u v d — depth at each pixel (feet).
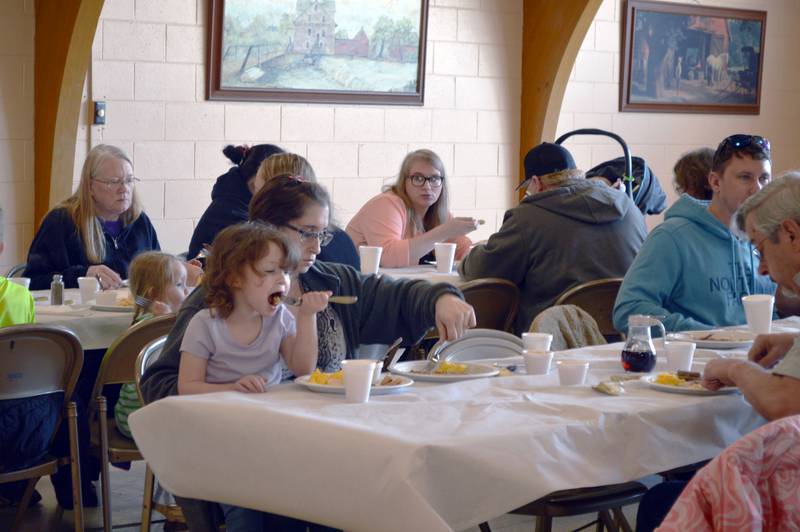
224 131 20.24
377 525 5.54
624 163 18.75
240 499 6.21
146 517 9.63
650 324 8.15
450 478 5.57
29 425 9.45
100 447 10.12
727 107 26.84
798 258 7.34
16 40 18.21
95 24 17.69
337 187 21.68
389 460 5.52
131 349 10.05
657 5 25.29
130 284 11.34
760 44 27.09
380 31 21.70
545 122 23.57
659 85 25.66
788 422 4.65
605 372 8.13
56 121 18.08
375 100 21.85
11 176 18.42
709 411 7.00
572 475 6.02
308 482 5.87
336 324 8.59
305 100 20.99
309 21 20.80
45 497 12.31
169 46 19.47
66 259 14.20
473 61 23.20
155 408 6.47
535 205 12.94
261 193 8.23
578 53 24.17
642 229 13.16
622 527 9.75
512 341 9.42
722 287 10.91
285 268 7.48
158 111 19.48
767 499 4.56
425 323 8.48
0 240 10.57
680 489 7.46
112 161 14.28
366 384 6.62
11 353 9.22
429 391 7.04
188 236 20.07
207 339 7.51
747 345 9.23
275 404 6.48
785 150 28.14
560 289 12.67
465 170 23.41
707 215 10.95
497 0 23.38
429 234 15.61
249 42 20.20
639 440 6.52
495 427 6.03
